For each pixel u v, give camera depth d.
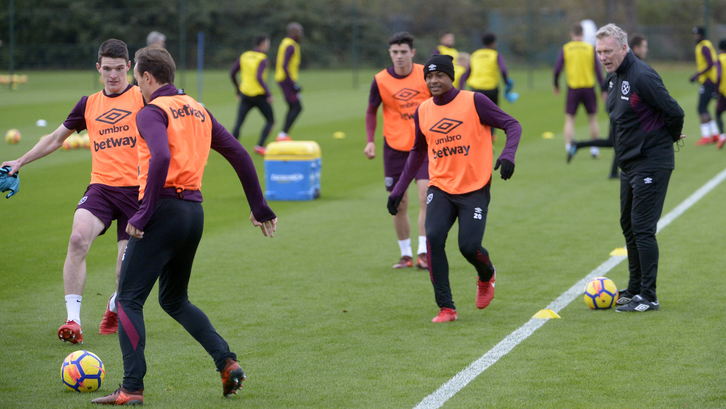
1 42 70.12
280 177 22.17
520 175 25.88
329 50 89.31
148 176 7.77
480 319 11.54
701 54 31.50
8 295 12.97
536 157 29.95
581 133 37.38
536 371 9.27
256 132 38.41
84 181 24.98
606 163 28.06
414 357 9.86
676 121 11.25
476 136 11.22
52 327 11.31
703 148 31.09
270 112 30.45
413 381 9.01
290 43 31.56
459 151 11.23
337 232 18.06
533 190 23.09
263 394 8.67
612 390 8.62
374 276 14.29
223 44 87.31
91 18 82.81
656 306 11.77
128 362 8.19
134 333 8.14
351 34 90.00
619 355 9.78
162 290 8.55
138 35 85.69
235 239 17.33
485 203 11.35
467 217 11.22
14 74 72.06
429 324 11.32
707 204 20.30
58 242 16.86
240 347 10.35
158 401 8.47
